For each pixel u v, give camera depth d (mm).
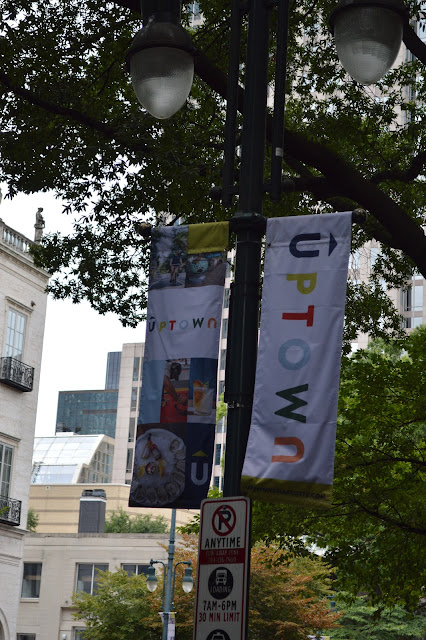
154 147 14211
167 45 7949
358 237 19391
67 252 17609
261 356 7781
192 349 8352
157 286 8648
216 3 16281
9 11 15188
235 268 7672
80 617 47344
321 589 40906
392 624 41812
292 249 7992
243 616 6434
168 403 8328
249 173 7871
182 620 42031
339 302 7766
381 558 17250
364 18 8031
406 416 16922
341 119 16578
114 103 16531
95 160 14984
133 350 145750
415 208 18328
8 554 41469
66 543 65312
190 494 8109
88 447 138125
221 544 6684
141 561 63875
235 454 7336
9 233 42656
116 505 103688
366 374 16859
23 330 43375
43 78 15211
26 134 14992
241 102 12211
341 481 16594
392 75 17703
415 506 16203
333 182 11984
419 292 87188
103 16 15664
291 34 17375
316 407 7512
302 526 17203
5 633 41031
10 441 41906
